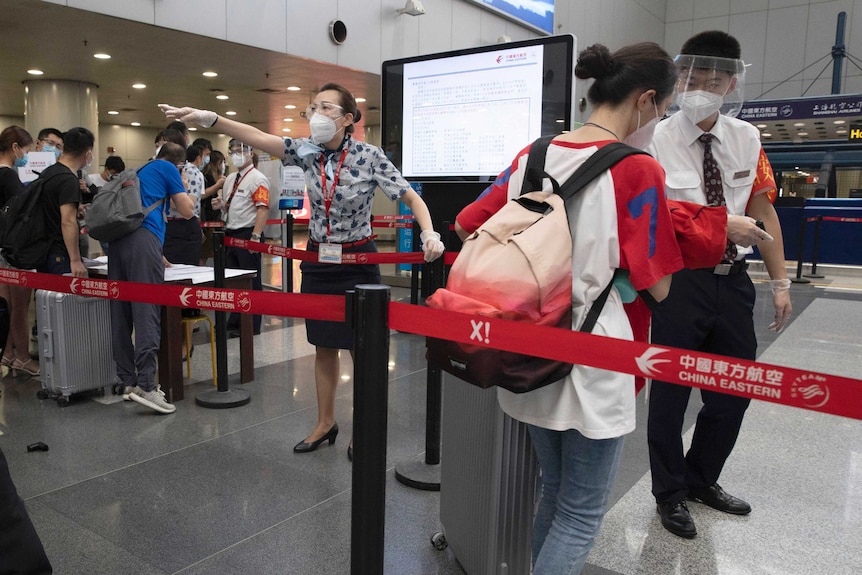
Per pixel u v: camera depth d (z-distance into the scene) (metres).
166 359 4.15
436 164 3.63
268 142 3.18
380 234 16.83
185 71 10.43
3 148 4.96
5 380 4.59
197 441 3.53
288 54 8.96
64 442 3.49
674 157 2.57
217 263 4.11
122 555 2.40
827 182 13.62
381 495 1.55
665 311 2.58
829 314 7.30
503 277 1.40
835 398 1.11
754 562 2.41
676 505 2.65
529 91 3.31
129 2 7.20
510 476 1.98
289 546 2.47
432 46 11.15
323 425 3.46
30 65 10.09
